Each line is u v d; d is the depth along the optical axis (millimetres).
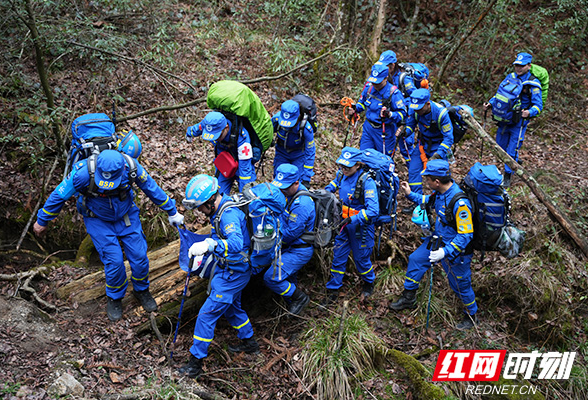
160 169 6250
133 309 4664
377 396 4535
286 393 4375
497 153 6227
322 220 4688
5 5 5531
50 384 3490
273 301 5250
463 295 5188
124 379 3842
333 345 4746
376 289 5719
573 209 7078
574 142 9164
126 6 7949
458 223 4492
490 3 8797
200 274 4227
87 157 4129
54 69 7004
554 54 10891
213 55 8570
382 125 6199
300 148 5617
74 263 5273
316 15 10203
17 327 4027
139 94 7273
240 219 3965
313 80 8773
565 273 6133
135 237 4398
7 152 5910
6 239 5570
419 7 11258
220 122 4625
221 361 4523
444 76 10109
